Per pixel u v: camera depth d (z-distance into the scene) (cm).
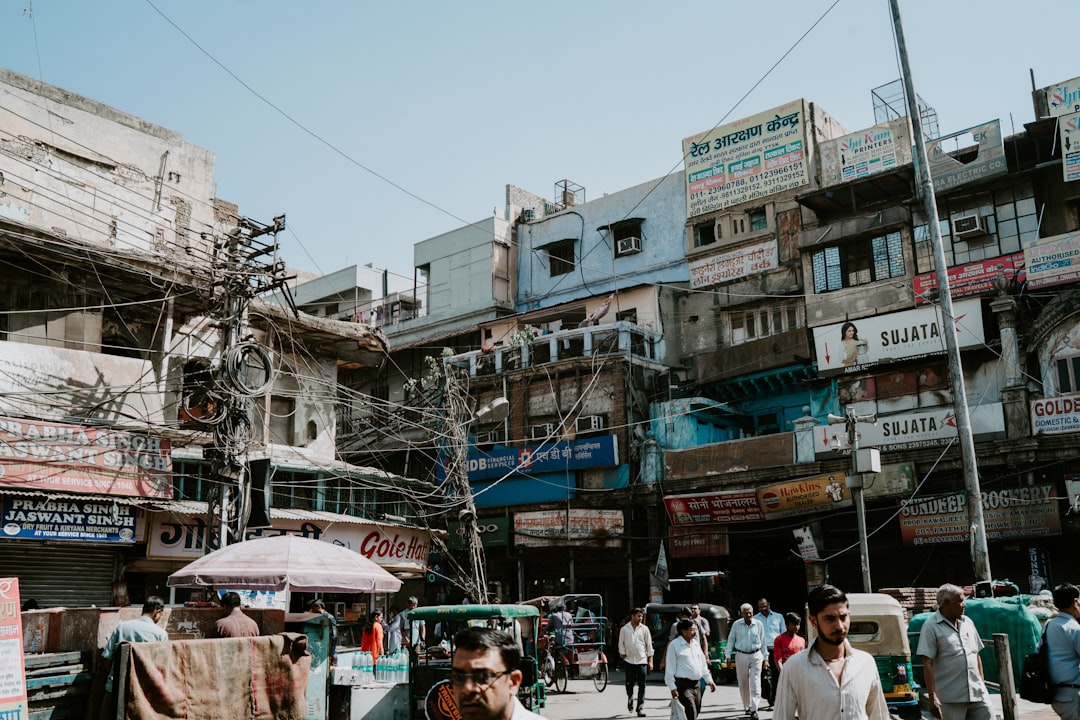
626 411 3067
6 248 1712
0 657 722
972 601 1139
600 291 3706
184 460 1892
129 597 1830
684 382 3247
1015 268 2548
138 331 1973
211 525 1590
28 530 1592
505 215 4084
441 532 2536
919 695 1163
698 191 3481
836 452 2605
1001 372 2514
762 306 3186
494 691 345
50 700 790
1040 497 2205
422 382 3494
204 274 1953
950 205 2716
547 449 3142
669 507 2792
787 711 503
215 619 1040
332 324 2355
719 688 1886
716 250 3366
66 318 1831
